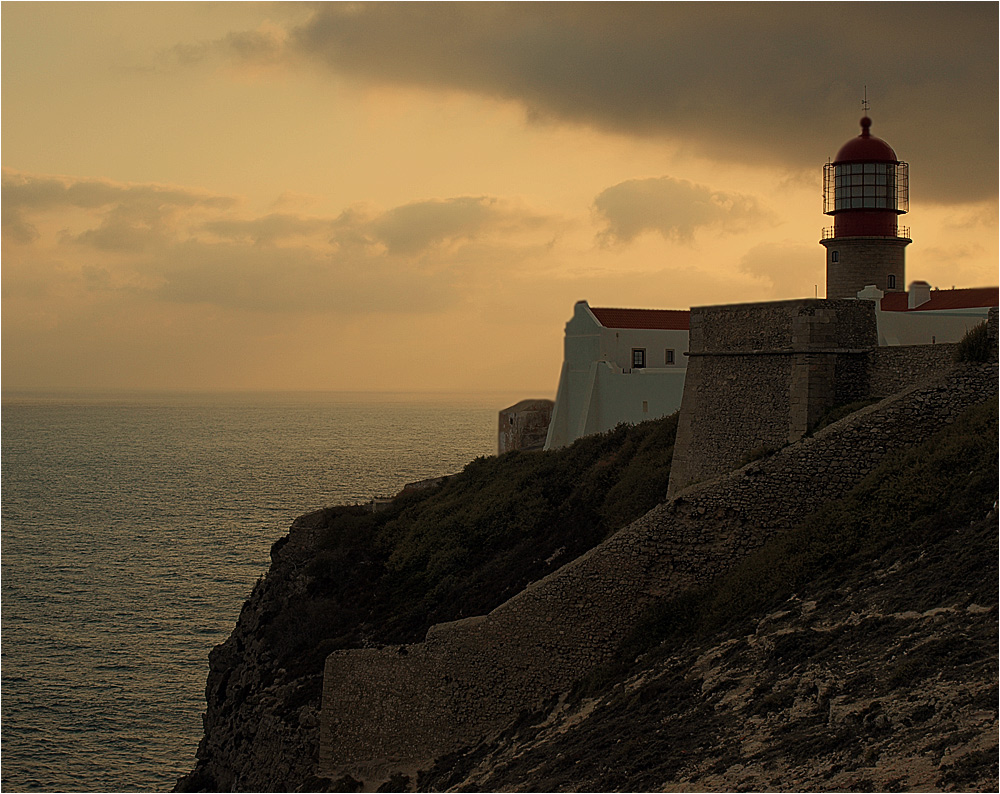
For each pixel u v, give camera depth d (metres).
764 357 35.88
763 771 18.55
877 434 30.36
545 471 49.69
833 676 20.97
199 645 72.31
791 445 31.31
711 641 26.56
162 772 51.69
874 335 34.78
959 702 17.91
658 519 30.31
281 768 36.34
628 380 57.62
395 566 47.16
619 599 29.94
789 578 27.62
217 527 120.38
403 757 30.88
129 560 101.31
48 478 178.75
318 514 53.91
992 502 25.72
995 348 30.72
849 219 54.38
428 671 30.98
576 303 62.78
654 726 22.80
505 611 30.45
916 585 23.47
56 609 82.44
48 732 56.69
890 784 16.39
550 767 23.30
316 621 44.78
